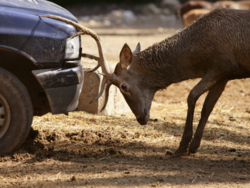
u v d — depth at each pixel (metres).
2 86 14.95
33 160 15.32
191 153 17.34
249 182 13.68
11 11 15.16
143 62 17.86
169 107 27.94
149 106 18.33
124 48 17.03
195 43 17.05
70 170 14.45
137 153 17.08
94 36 16.86
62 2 136.50
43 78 15.27
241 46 16.39
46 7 16.98
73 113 23.44
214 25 16.78
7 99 15.03
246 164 15.92
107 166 15.07
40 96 18.08
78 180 13.41
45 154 15.98
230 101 30.31
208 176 14.22
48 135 18.58
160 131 21.11
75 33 16.25
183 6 71.50
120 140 18.78
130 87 17.86
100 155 16.44
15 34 14.91
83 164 15.20
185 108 27.70
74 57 16.39
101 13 124.00
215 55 16.59
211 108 17.55
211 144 19.05
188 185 13.22
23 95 15.16
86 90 23.59
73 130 20.12
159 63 17.78
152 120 23.56
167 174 14.32
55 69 15.60
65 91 15.75
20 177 13.55
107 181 13.37
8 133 15.19
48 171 14.24
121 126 21.64
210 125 22.84
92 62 26.36
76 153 16.56
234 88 35.22
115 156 16.44
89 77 23.41
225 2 70.56
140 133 20.39
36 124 20.72
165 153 17.33
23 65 18.03
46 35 15.42
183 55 17.34
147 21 103.06
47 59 15.47
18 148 15.79
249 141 19.80
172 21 101.12
